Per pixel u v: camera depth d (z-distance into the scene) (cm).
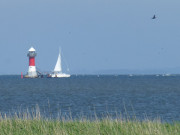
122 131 10681
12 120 12281
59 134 10250
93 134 10450
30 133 10519
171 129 10981
